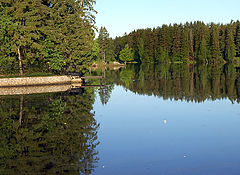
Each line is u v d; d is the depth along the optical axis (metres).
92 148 9.91
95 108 18.36
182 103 19.75
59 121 14.34
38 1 34.28
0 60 34.84
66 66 40.62
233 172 7.68
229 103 19.20
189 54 107.44
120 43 137.75
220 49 99.94
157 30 114.81
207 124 13.45
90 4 40.56
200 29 105.75
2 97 23.31
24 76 33.31
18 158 8.95
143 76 47.34
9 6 34.34
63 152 9.52
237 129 12.41
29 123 13.91
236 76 41.00
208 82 33.53
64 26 37.00
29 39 33.72
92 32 40.56
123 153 9.38
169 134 11.77
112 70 71.19
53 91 28.11
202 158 8.84
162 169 7.94
